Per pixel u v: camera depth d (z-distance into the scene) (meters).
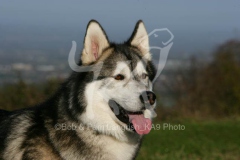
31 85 14.64
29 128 5.73
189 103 18.61
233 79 18.97
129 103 5.73
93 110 5.62
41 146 5.58
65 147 5.55
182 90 18.66
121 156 5.86
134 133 5.95
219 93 19.11
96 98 5.65
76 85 5.64
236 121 17.53
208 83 18.97
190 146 11.94
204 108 18.58
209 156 10.45
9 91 14.48
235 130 15.27
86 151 5.62
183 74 18.86
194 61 19.23
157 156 10.33
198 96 18.70
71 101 5.59
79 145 5.59
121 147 5.84
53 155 5.58
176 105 18.45
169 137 13.58
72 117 5.56
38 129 5.68
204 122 16.95
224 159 10.12
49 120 5.68
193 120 17.22
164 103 17.97
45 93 14.28
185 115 17.97
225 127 15.89
